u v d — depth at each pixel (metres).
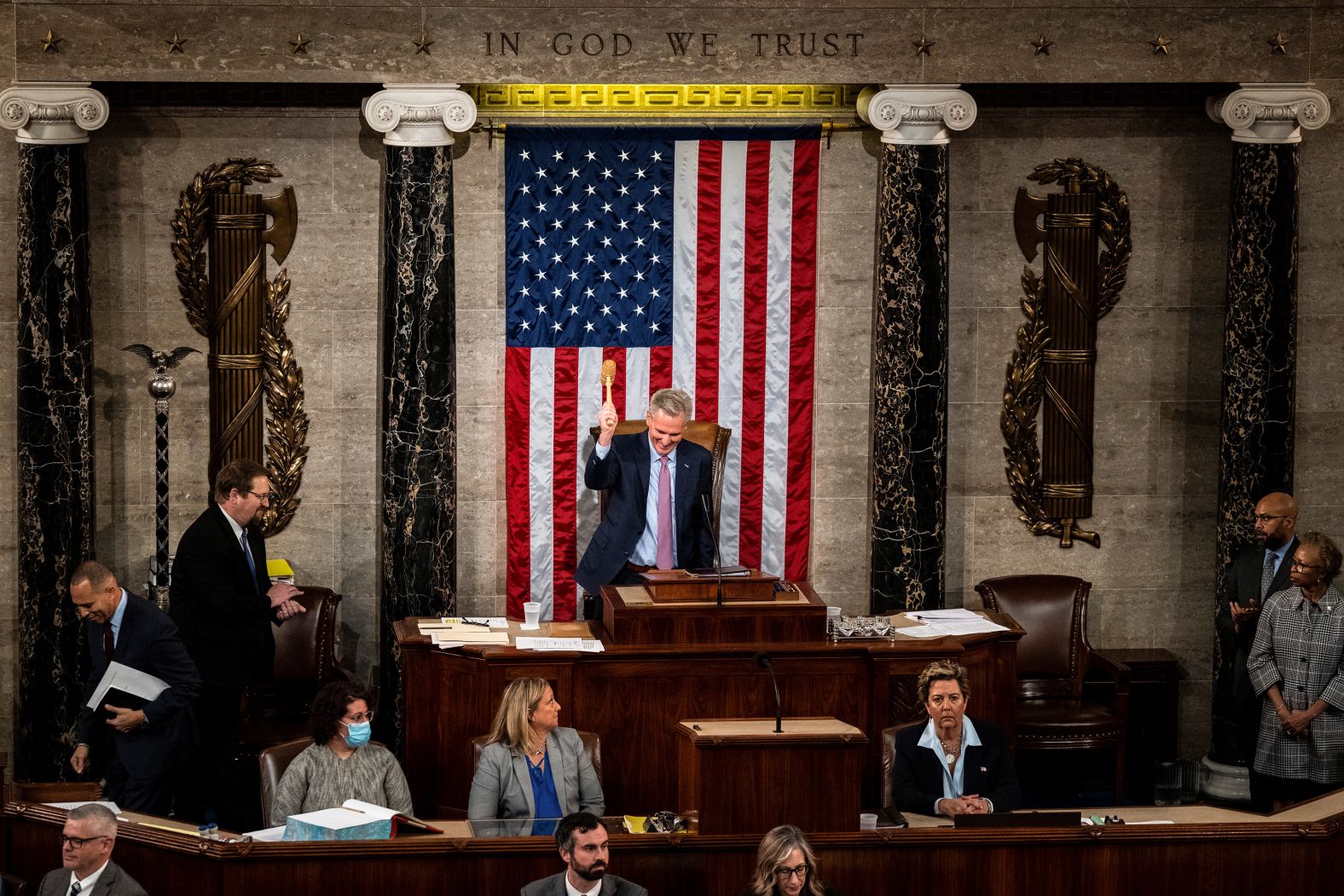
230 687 13.71
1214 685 16.28
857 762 10.62
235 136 15.79
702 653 13.54
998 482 16.73
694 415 16.48
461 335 16.28
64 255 14.93
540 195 16.12
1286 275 15.66
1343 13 15.38
